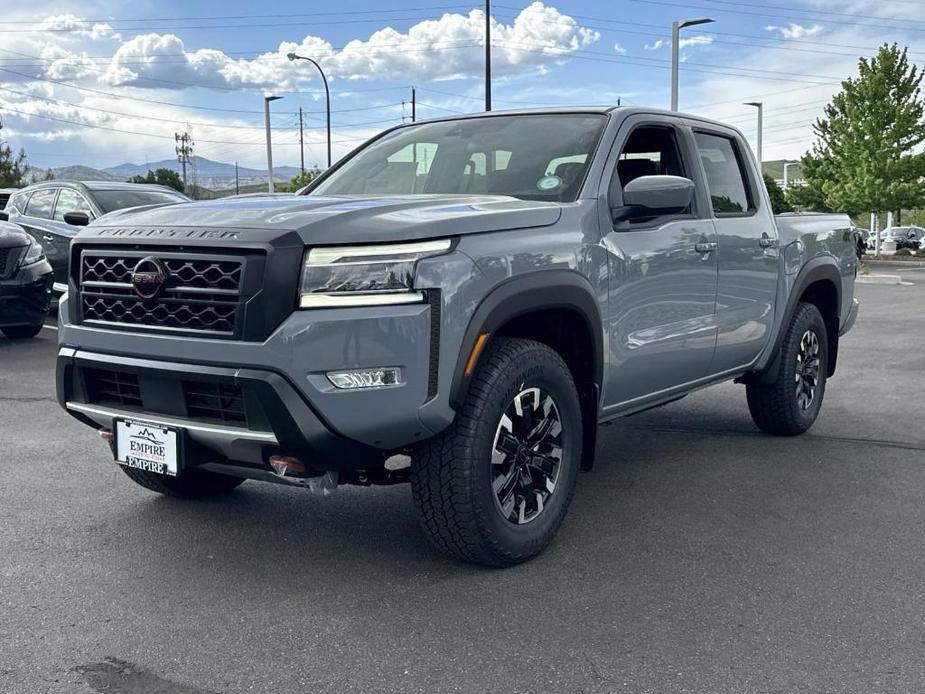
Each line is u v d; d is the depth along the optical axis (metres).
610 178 4.07
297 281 3.03
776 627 3.02
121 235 3.40
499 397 3.33
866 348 10.53
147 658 2.78
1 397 6.84
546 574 3.47
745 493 4.57
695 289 4.52
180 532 3.92
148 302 3.29
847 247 6.24
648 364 4.27
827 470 5.01
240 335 3.07
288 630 2.97
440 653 2.82
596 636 2.94
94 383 3.54
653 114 4.53
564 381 3.65
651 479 4.82
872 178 38.03
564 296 3.56
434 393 3.14
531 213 3.55
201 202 3.71
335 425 3.04
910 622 3.06
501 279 3.32
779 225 5.44
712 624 3.04
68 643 2.87
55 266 11.04
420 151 4.55
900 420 6.35
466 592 3.29
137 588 3.31
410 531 3.95
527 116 4.51
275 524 4.03
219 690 2.59
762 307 5.18
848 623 3.05
